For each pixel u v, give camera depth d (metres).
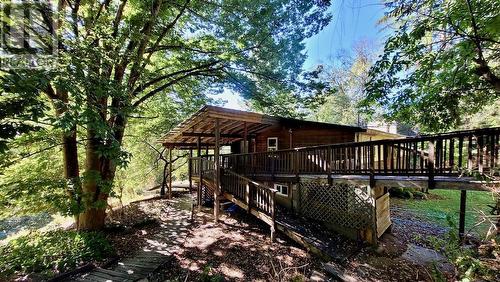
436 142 5.06
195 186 17.70
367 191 7.23
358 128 10.96
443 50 5.23
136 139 16.06
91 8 6.16
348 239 7.35
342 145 6.79
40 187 5.68
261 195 7.88
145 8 6.97
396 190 14.07
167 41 9.14
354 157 6.62
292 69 10.16
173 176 25.58
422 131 7.61
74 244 6.10
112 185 7.02
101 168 7.51
